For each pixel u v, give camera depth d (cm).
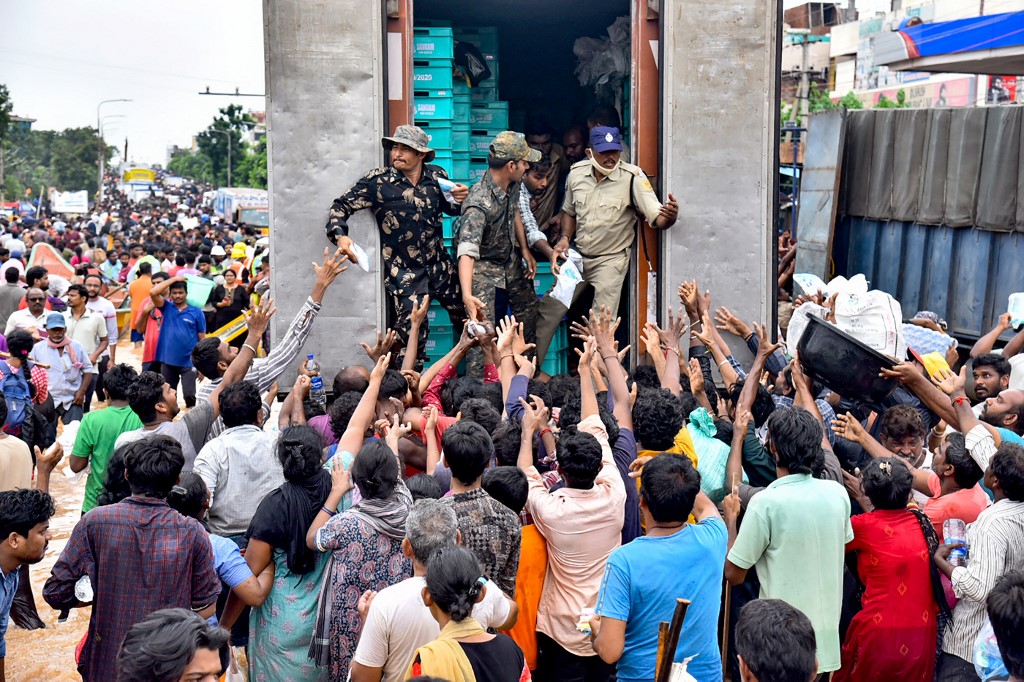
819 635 367
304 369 597
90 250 2264
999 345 876
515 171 695
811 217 1082
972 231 923
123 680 239
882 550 382
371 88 701
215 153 11225
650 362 753
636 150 745
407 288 700
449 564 279
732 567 377
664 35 718
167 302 1008
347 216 686
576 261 767
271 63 696
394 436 418
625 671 339
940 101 3509
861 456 493
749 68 721
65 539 698
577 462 373
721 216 729
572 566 379
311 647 371
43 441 773
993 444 407
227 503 438
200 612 359
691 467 341
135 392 460
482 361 733
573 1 922
